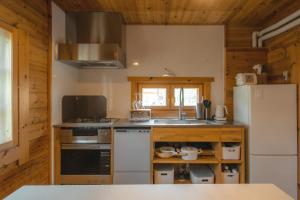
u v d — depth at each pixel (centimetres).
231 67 383
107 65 363
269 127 306
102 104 388
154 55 390
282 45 332
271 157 306
